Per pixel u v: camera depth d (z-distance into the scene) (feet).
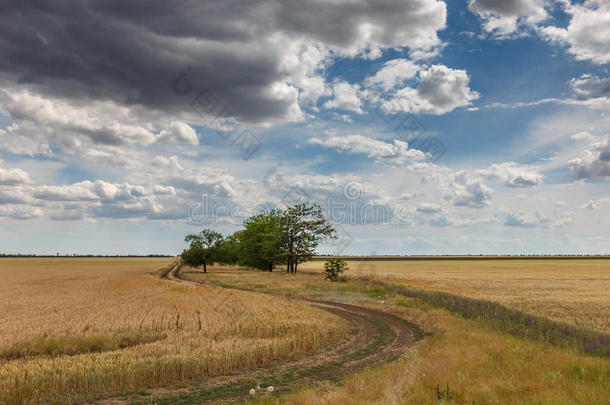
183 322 80.48
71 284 197.88
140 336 65.98
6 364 46.32
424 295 113.91
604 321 77.77
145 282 197.77
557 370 38.42
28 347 57.88
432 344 56.29
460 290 145.59
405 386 35.32
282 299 125.08
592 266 381.60
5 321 84.17
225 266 455.22
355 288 154.40
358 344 61.77
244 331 69.67
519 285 168.45
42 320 85.30
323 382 41.09
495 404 30.71
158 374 42.42
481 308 84.74
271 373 46.16
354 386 36.22
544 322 66.85
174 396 38.22
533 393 32.42
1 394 35.94
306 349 57.82
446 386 34.45
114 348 59.31
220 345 56.18
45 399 36.65
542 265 410.52
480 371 39.11
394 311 95.81
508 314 75.87
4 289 170.91
